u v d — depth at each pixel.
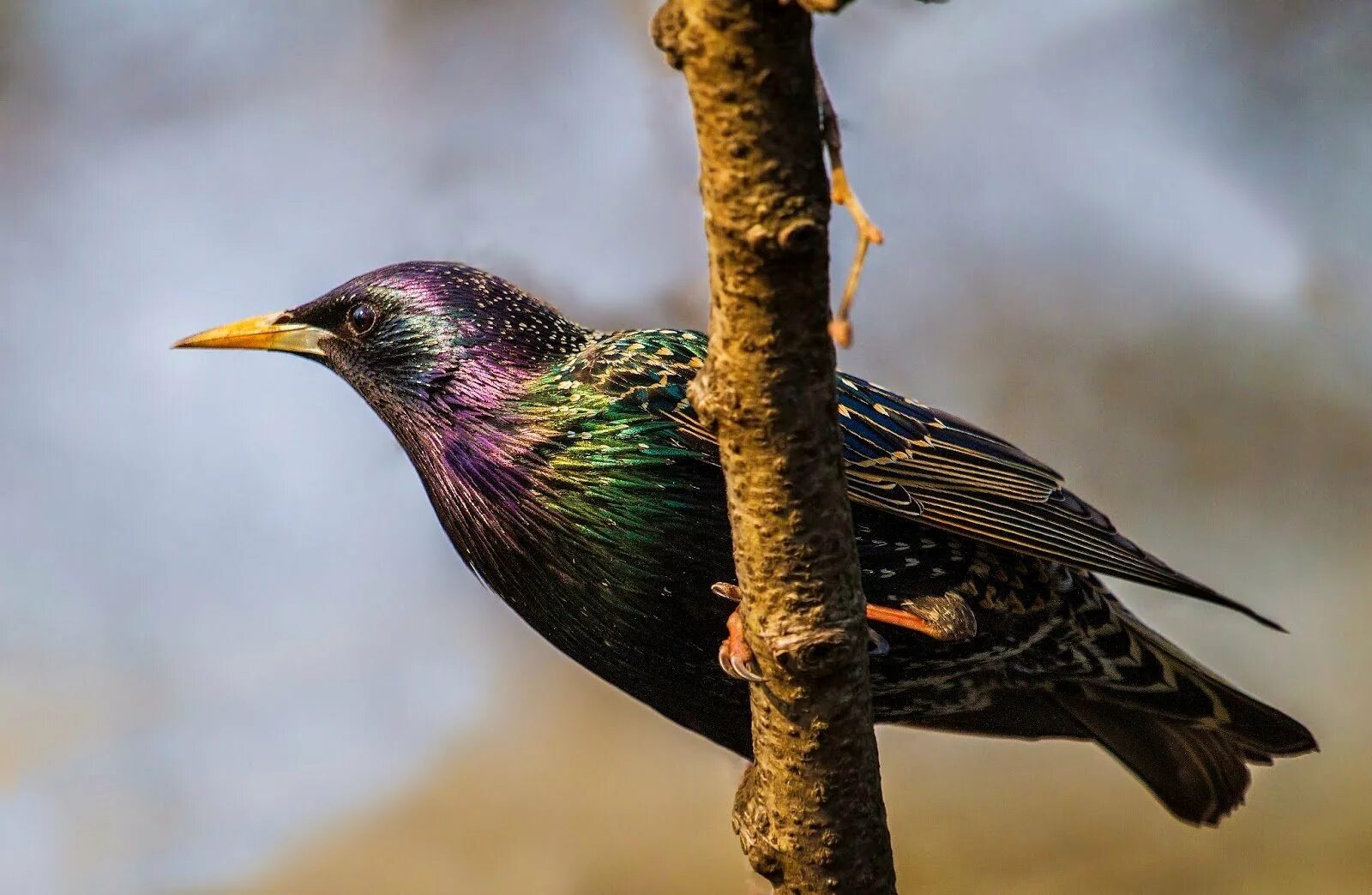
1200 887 13.50
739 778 10.41
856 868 7.91
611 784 15.02
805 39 6.12
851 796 7.77
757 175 6.33
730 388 6.89
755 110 6.21
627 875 14.48
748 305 6.65
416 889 14.71
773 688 7.55
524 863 14.73
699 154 6.51
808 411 6.91
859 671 7.54
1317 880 13.44
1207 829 13.80
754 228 6.42
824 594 7.31
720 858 14.42
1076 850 13.98
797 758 7.68
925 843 14.15
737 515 7.22
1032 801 14.35
